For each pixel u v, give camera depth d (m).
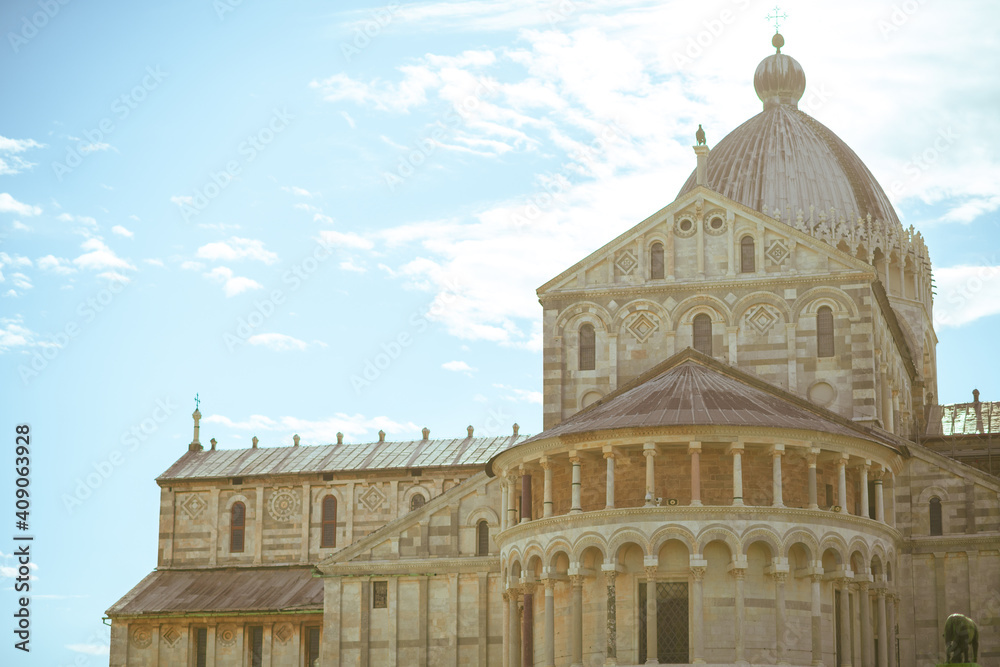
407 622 80.12
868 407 74.00
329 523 101.75
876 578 67.88
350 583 81.25
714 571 64.06
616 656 64.12
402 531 81.25
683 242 78.56
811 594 64.44
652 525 64.12
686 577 64.12
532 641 67.81
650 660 62.88
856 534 66.19
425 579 80.44
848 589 65.56
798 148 99.38
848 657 64.69
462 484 80.81
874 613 67.81
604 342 78.38
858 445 67.06
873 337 75.19
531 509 70.31
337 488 102.19
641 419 65.75
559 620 66.81
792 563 64.88
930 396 102.31
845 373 74.69
